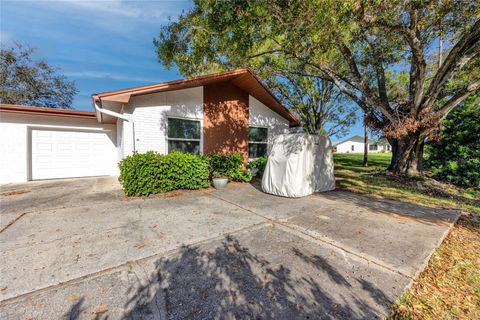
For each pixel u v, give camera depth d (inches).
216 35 226.1
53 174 325.1
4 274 84.5
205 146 319.9
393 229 140.9
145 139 270.2
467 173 315.0
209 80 280.8
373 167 520.4
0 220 145.7
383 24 211.8
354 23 200.7
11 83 555.8
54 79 626.8
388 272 92.0
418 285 84.7
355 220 157.2
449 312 72.0
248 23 190.7
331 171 270.7
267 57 374.3
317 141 249.3
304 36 200.5
